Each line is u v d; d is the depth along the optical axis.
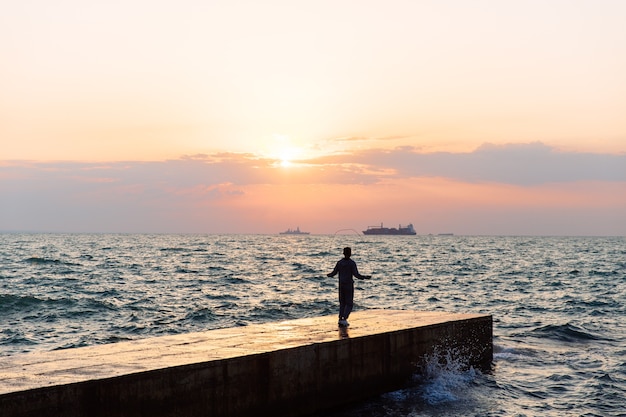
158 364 10.48
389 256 107.38
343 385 13.20
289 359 12.09
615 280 54.56
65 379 9.39
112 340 22.59
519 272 66.06
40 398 8.80
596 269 71.25
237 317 28.56
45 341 22.30
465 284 50.12
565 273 64.44
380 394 14.09
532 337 22.58
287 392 12.06
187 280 49.50
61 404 9.01
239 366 11.23
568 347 20.88
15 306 30.73
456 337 16.31
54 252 101.88
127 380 9.73
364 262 86.25
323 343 12.77
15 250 108.88
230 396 11.09
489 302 36.56
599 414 13.64
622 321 27.97
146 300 34.84
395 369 14.45
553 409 13.91
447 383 15.38
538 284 50.41
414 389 14.66
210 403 10.80
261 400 11.61
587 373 17.11
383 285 48.53
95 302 32.56
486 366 17.58
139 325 26.06
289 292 41.28
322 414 12.68
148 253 102.81
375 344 13.91
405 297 39.31
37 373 9.81
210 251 117.12
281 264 76.19
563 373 17.05
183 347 12.16
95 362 10.66
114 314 29.23
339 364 13.09
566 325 24.62
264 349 11.95
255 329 14.53
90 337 23.11
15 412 8.55
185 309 31.23
